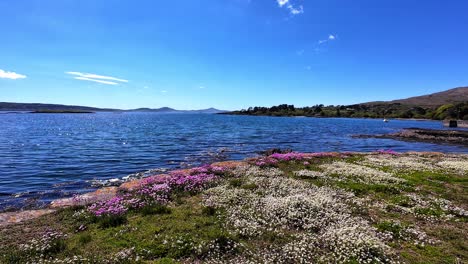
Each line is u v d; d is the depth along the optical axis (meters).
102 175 27.16
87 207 14.68
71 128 93.50
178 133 77.25
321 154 32.50
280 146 52.28
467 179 20.69
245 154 41.62
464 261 9.63
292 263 9.52
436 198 16.14
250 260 9.52
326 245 10.59
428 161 30.06
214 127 105.69
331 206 14.24
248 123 138.88
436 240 11.15
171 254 9.67
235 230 11.59
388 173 22.53
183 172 22.34
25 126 99.19
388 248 10.24
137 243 10.33
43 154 38.97
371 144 59.56
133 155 39.44
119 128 96.62
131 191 17.38
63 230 11.84
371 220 13.12
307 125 125.00
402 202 15.43
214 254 9.77
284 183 18.80
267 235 11.31
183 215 13.03
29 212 14.37
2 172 27.75
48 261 9.11
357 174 21.80
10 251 9.87
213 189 17.20
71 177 26.06
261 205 14.51
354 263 9.23
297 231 11.95
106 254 9.66
